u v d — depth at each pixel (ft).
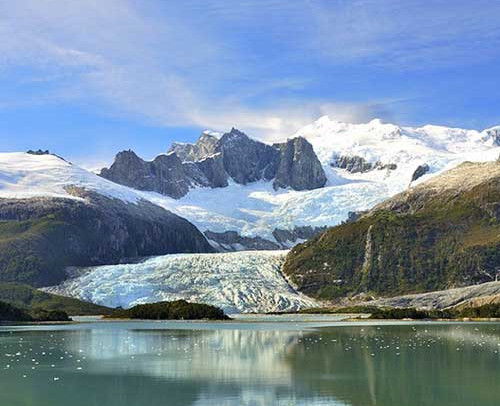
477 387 234.58
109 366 288.30
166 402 212.84
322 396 219.82
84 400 217.15
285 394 223.10
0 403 213.66
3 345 387.14
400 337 429.79
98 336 460.14
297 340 409.08
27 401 216.54
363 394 223.10
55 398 220.64
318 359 307.58
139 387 237.25
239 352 339.16
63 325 645.10
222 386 237.66
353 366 284.00
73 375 263.90
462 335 448.24
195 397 219.61
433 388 232.32
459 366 282.56
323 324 625.41
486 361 298.35
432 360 302.25
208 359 310.04
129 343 397.60
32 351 351.67
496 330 504.84
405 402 211.20
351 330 509.76
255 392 226.58
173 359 310.86
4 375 265.34
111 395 223.92
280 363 294.05
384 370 271.90
